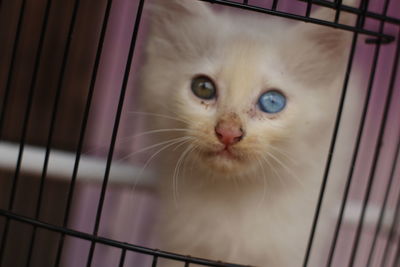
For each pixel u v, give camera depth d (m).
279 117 0.46
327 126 0.48
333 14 0.46
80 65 0.60
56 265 0.42
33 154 0.56
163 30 0.48
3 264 0.59
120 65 0.62
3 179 0.58
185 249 0.50
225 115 0.44
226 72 0.45
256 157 0.45
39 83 0.59
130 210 0.62
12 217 0.42
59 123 0.60
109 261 0.64
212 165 0.46
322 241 0.50
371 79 0.44
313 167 0.48
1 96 0.58
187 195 0.49
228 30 0.47
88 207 0.63
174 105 0.47
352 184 0.63
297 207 0.49
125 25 0.61
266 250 0.49
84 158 0.58
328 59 0.47
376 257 0.60
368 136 0.63
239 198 0.49
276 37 0.46
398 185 0.62
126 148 0.55
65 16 0.59
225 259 0.50
